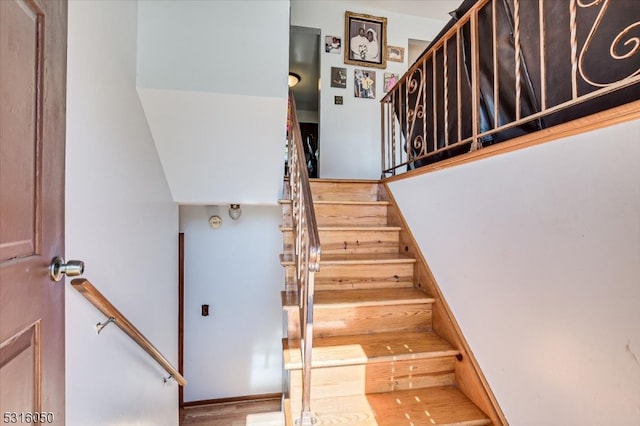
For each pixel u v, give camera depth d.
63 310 0.83
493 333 1.35
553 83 1.16
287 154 2.91
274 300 3.55
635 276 0.80
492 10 1.38
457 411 1.42
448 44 1.83
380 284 2.07
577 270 0.96
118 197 1.34
